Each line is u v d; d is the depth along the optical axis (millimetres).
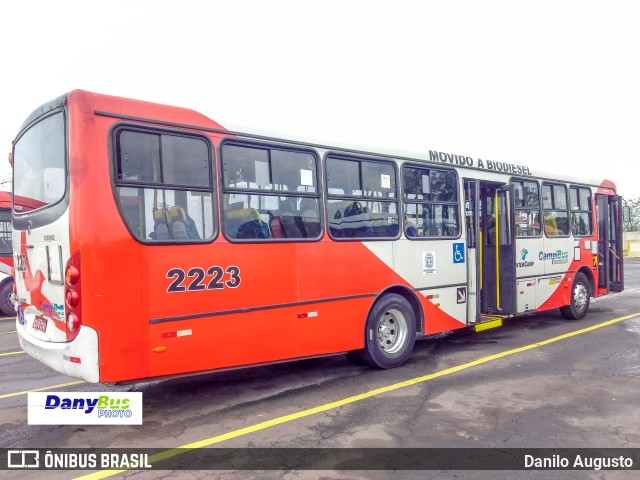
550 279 9289
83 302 4195
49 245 4613
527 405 5109
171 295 4641
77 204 4215
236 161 5195
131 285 4410
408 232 6855
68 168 4320
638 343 7863
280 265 5461
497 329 9266
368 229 6375
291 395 5598
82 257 4199
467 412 4934
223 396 5613
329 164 6012
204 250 4871
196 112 4938
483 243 8695
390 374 6359
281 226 5520
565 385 5754
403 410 5020
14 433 4637
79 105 4285
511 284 8305
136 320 4430
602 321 9875
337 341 5996
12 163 5848
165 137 4711
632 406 5043
